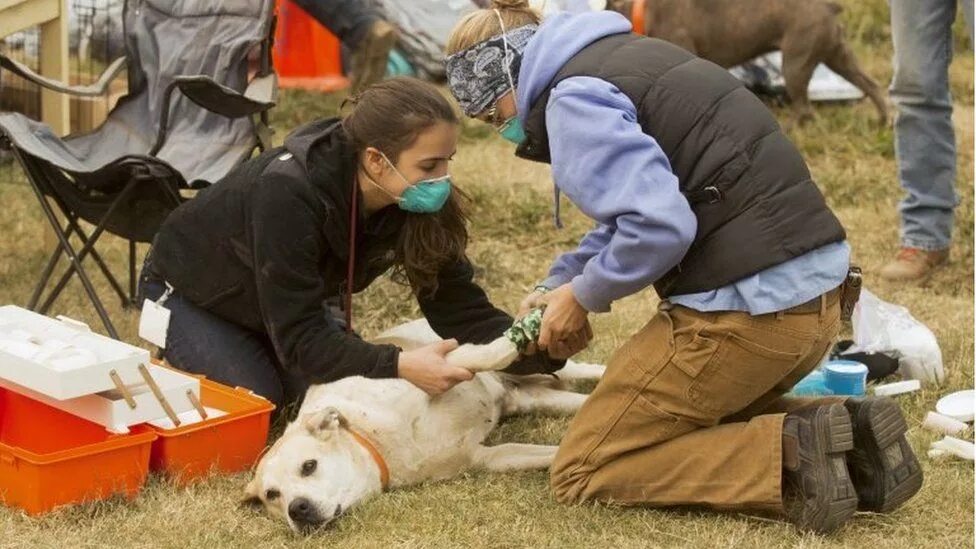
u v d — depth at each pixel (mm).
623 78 5609
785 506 5926
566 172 5484
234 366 7285
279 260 6500
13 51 12008
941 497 6297
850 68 14039
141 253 10805
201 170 8594
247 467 6805
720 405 5863
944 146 9891
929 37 9695
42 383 6141
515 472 6766
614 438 6059
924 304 9492
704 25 13719
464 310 7285
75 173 7789
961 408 7312
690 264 5695
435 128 6215
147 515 6164
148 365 6395
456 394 6859
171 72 9078
